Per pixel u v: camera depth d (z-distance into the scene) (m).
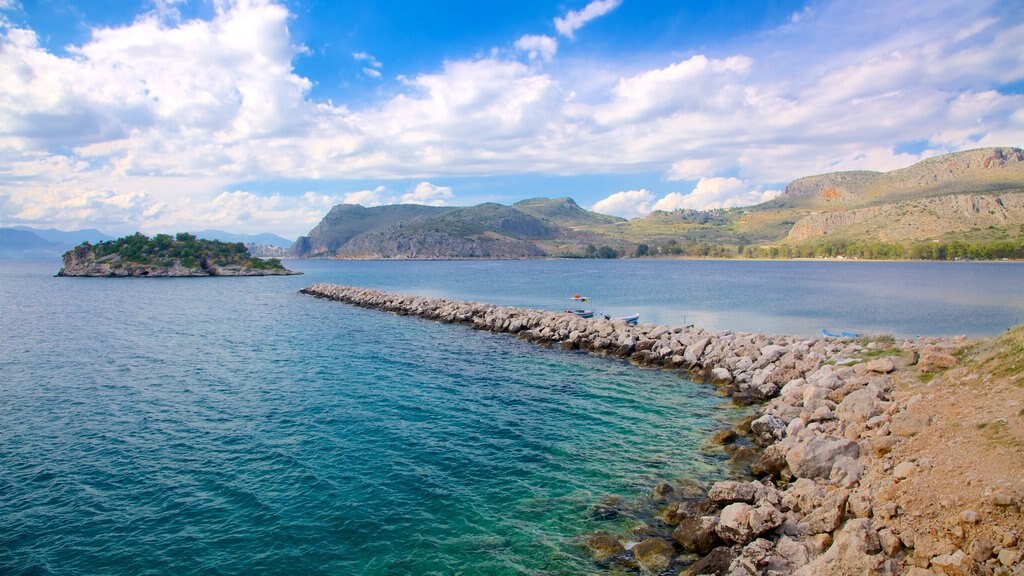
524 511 15.96
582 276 165.38
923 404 18.12
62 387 29.67
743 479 17.86
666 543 13.88
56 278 157.50
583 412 25.31
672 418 24.44
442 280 149.00
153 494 17.11
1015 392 16.08
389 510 16.09
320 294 96.69
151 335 48.78
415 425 23.42
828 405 21.84
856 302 80.56
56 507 16.31
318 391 28.92
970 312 67.81
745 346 35.34
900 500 12.39
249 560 13.77
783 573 11.70
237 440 21.61
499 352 40.50
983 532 10.32
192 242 189.62
